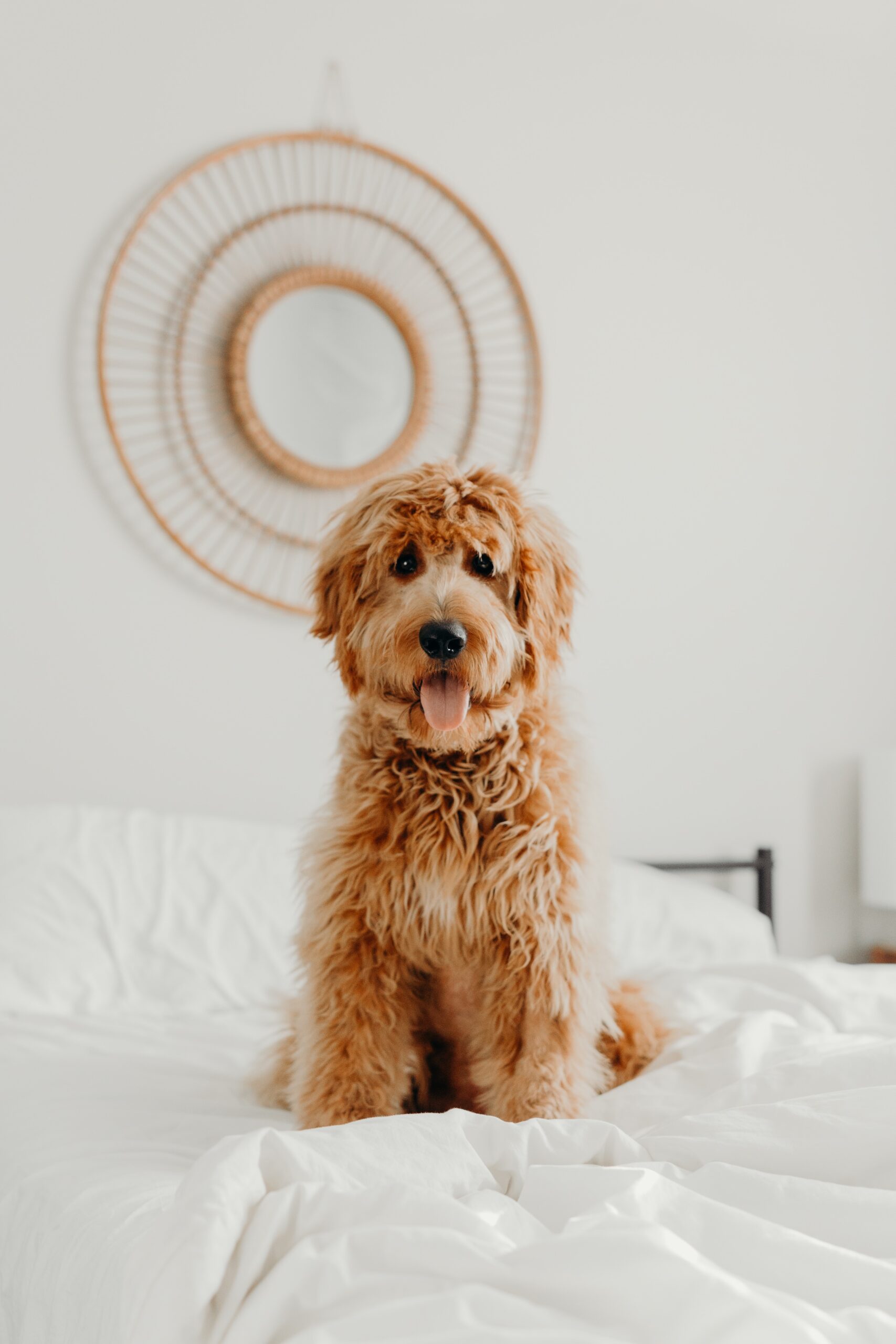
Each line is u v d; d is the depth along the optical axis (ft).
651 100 11.03
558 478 10.52
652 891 8.88
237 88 9.29
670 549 11.00
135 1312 2.59
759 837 11.28
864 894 11.10
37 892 6.97
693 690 11.05
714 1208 2.95
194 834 7.81
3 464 8.55
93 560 8.79
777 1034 5.37
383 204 9.78
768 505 11.49
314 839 5.24
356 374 9.57
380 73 9.85
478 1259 2.61
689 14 11.15
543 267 10.50
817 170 11.81
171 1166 4.06
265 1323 2.53
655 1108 4.52
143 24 9.00
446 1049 5.52
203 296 9.11
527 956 4.92
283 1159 3.09
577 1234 2.63
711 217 11.29
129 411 8.88
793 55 11.71
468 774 5.00
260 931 7.30
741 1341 2.27
